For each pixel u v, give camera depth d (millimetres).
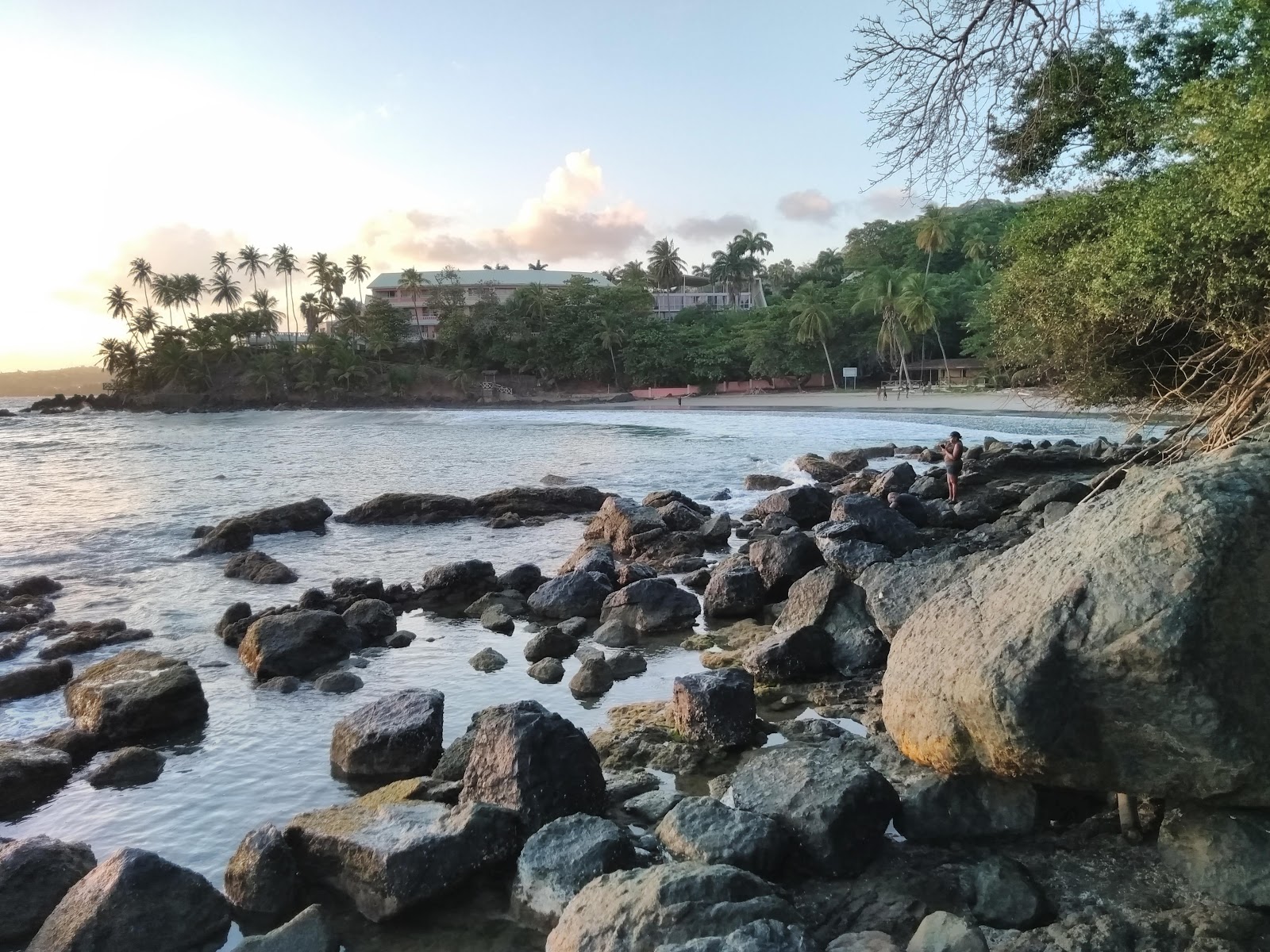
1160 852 5512
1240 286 12430
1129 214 14719
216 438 59250
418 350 116562
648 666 11203
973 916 5348
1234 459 5777
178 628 13766
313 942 5402
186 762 8703
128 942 5547
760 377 100062
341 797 7891
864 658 10406
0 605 15062
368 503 24203
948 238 83625
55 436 64125
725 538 19062
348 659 11750
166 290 125312
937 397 66500
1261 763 4953
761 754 8172
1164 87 15242
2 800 7758
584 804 6844
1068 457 27797
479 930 5734
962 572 9883
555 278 132500
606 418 70125
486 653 11492
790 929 4488
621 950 4754
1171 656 4973
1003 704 5449
